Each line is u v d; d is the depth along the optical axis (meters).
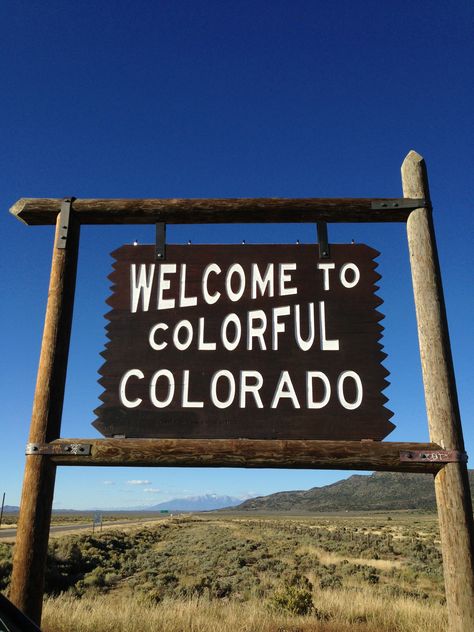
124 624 10.52
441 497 3.26
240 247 3.94
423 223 3.93
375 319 3.75
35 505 3.26
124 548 39.94
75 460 3.35
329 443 3.35
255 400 3.58
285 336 3.72
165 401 3.59
